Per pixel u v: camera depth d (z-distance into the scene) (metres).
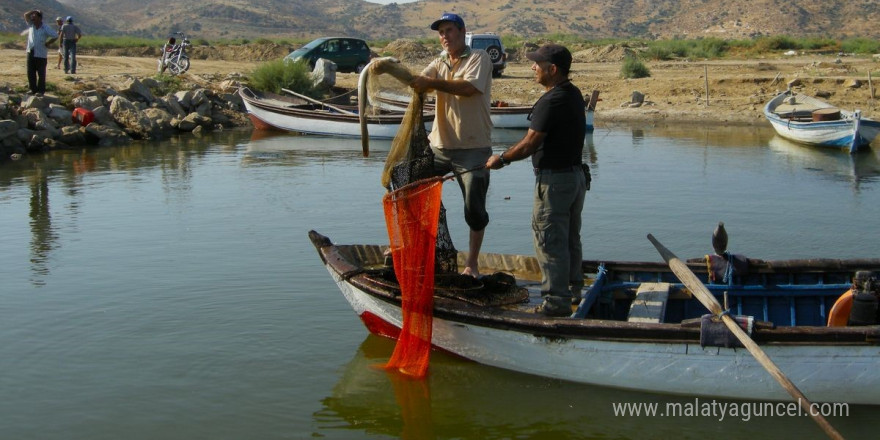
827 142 20.98
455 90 7.25
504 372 7.25
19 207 13.66
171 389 6.99
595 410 6.73
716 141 22.59
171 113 25.48
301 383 7.14
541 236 6.86
